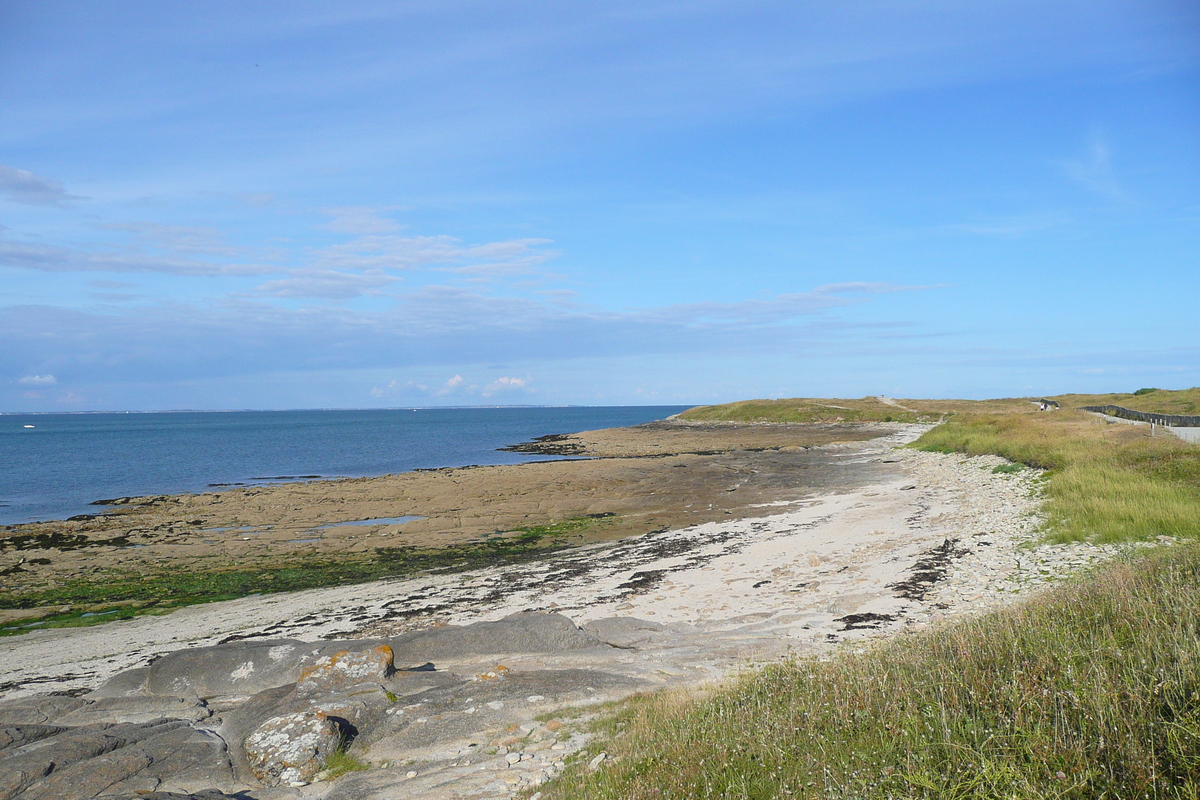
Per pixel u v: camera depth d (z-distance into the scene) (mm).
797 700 7043
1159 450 24125
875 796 4719
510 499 38125
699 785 5547
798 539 23203
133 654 16484
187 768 7742
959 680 6246
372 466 67625
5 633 19156
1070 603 8328
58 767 7770
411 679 10320
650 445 79500
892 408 108812
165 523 34625
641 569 21078
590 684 9672
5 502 45531
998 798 4379
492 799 6441
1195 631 6066
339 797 6883
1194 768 4152
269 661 11953
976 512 23547
